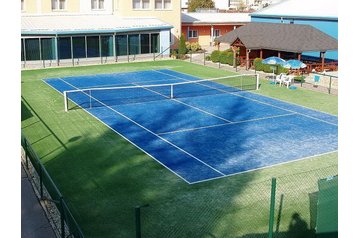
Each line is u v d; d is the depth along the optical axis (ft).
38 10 157.58
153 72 131.54
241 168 56.18
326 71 127.95
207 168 56.13
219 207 45.27
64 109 86.43
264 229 40.96
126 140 67.31
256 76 112.37
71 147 64.03
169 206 45.55
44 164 57.31
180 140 67.46
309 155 61.16
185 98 96.63
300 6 156.56
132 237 39.52
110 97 97.50
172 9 171.94
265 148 64.03
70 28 142.51
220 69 136.56
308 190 48.93
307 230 40.60
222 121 78.28
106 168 56.08
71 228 35.53
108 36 148.77
